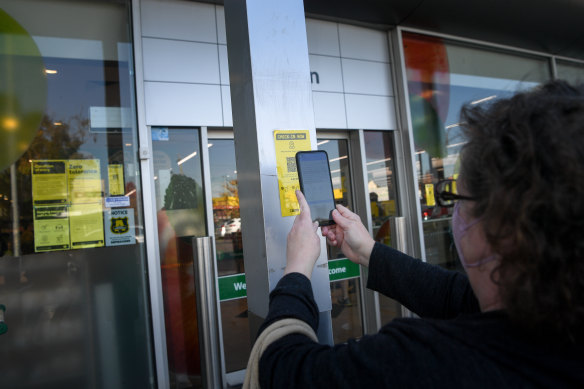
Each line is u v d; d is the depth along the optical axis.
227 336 3.35
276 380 0.57
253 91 1.16
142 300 2.90
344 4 3.56
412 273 0.95
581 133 0.43
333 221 1.02
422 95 4.25
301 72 1.22
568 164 0.41
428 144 4.25
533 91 0.52
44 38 2.77
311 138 1.21
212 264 2.84
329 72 3.91
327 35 3.92
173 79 3.19
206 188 3.28
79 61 2.86
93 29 2.92
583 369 0.43
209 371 2.77
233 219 3.49
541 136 0.44
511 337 0.47
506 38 4.52
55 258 2.67
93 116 2.88
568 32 4.50
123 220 2.90
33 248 2.62
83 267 2.74
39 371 2.57
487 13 3.94
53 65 2.78
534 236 0.42
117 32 3.00
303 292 0.72
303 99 1.21
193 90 3.25
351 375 0.51
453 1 3.68
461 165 0.56
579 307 0.41
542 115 0.46
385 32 4.21
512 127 0.47
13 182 2.60
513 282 0.44
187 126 3.24
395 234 3.66
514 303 0.45
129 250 2.89
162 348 2.95
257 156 1.15
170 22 3.21
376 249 1.00
